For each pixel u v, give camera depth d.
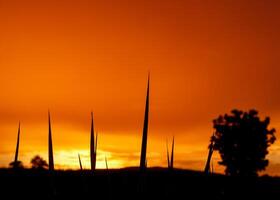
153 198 7.72
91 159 7.73
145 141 7.04
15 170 9.70
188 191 9.52
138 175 7.41
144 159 7.22
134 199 7.44
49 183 7.58
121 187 7.77
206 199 10.13
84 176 7.94
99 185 7.82
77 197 7.45
